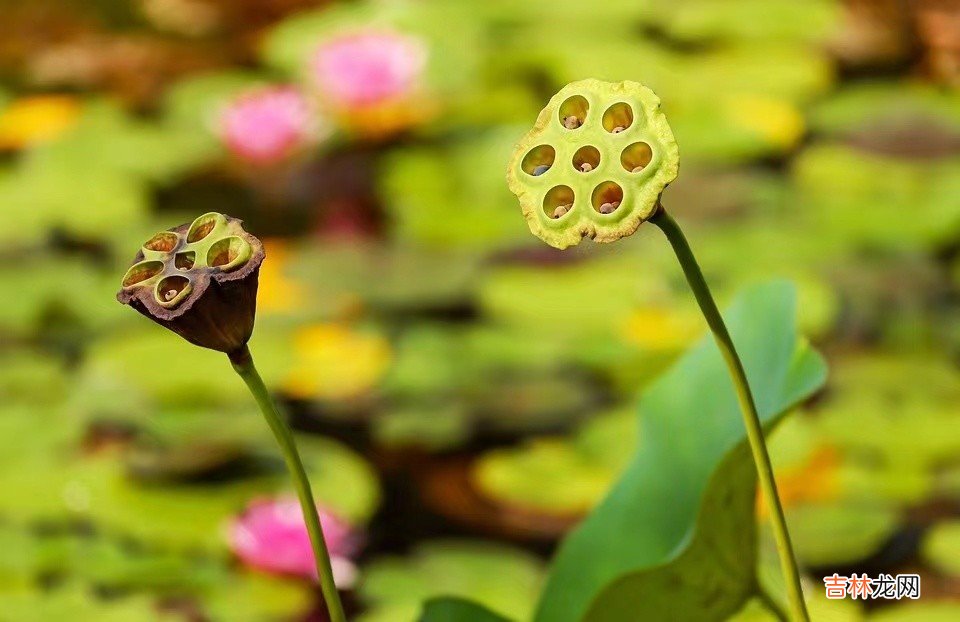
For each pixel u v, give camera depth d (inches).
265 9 413.7
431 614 99.1
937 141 285.6
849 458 185.2
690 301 232.7
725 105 315.9
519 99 327.9
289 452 87.9
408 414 208.1
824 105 320.5
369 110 290.8
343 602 167.6
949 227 250.5
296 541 162.9
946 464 182.5
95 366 215.2
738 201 266.2
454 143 307.1
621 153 85.6
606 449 194.2
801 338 100.6
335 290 241.1
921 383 203.6
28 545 171.8
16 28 399.2
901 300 229.0
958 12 343.6
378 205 279.6
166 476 180.4
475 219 269.6
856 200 265.4
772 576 158.4
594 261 248.8
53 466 189.3
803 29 361.4
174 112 337.1
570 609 102.7
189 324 86.4
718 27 365.7
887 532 168.4
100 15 410.9
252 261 86.7
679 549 96.2
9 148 327.3
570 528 181.2
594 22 373.4
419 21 366.9
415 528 184.9
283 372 216.7
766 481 88.6
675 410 104.2
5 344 231.8
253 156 289.6
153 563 167.5
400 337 229.5
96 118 333.7
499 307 233.3
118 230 276.4
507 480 190.5
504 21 375.9
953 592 157.6
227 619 158.9
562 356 219.1
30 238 271.6
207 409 204.1
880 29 351.3
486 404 208.4
